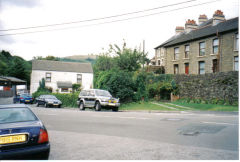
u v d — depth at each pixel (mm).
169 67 33062
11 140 4203
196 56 28109
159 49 41156
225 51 24219
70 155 5133
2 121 4684
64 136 7305
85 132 7957
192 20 34250
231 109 14906
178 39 32531
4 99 35031
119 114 13773
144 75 25891
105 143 6242
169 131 7742
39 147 4383
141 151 5363
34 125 4590
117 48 39375
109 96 17422
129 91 21250
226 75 17953
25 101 29406
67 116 12922
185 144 5945
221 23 27656
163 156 4922
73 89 41469
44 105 23703
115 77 21234
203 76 20062
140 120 10570
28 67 87625
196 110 15297
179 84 22203
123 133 7613
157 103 20484
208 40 26406
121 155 5059
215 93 18703
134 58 38656
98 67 50250
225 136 6770
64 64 43750
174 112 14953
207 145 5793
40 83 39562
